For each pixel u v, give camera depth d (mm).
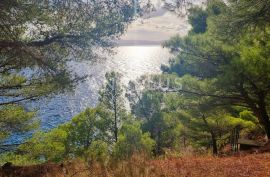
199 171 8719
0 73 12102
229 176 8359
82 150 27359
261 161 10172
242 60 17594
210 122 26453
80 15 10250
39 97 14391
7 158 19844
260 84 19406
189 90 20844
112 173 6910
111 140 31141
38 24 10398
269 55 18125
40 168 9805
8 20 8656
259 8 13859
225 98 21156
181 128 31234
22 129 18188
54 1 9711
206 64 20703
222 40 18453
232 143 23781
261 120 20969
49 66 10047
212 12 22391
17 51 9320
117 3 10141
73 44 10766
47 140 20219
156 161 9922
